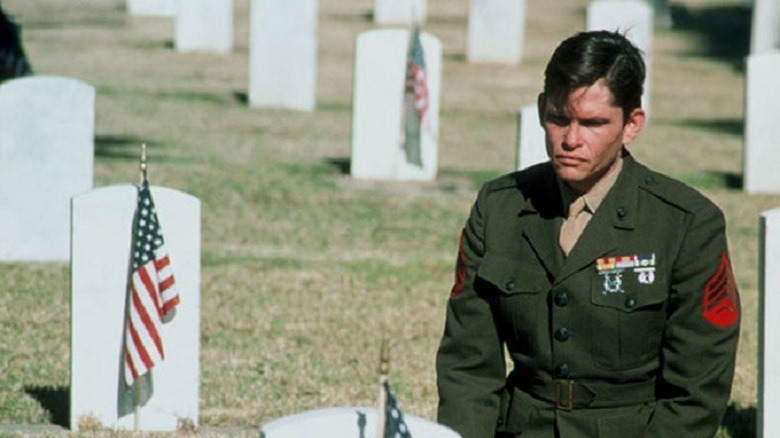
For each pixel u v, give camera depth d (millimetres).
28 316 18984
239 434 14070
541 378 7598
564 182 7523
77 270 13867
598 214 7484
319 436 7129
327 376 16734
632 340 7430
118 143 33562
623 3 39031
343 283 21656
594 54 7285
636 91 7387
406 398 15852
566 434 7520
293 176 30328
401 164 30281
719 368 7422
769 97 30109
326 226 25812
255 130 36438
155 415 14117
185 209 13914
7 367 16672
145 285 13688
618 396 7516
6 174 21750
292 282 21547
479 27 50250
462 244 7879
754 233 26484
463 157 33906
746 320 20328
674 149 36344
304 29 39531
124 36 54062
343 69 48844
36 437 13719
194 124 36844
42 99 21516
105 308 13930
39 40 52156
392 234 25422
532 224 7613
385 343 6887
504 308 7637
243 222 25734
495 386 7805
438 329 19344
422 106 29719
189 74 45781
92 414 14039
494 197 7781
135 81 43875
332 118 39000
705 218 7426
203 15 50375
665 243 7426
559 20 62250
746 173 30516
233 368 16984
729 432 14938
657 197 7508
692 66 52719
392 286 21672
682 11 65812
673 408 7445
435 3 66125
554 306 7469
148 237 13656
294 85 39844
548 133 7465
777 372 13898
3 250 21938
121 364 13984
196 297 14016
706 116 42375
